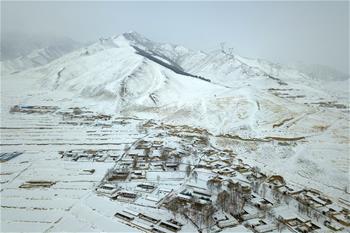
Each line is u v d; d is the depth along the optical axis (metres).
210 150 126.50
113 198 83.75
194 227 70.25
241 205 79.25
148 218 73.00
